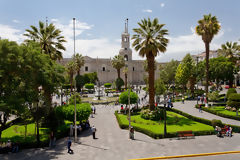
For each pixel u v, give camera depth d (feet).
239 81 219.61
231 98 91.91
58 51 89.10
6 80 54.39
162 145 59.00
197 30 116.37
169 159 50.21
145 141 62.80
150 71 91.40
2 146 55.88
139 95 190.60
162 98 152.56
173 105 123.24
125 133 72.28
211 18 112.27
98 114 111.55
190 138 65.00
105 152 54.19
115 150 55.57
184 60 180.14
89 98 182.09
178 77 165.68
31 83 60.18
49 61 73.41
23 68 56.29
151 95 91.61
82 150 55.83
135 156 51.29
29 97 58.03
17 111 55.06
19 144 57.00
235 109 97.96
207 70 115.34
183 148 56.44
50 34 85.15
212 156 51.78
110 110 124.06
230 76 143.84
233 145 58.59
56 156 51.60
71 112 71.72
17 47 54.85
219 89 187.21
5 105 50.31
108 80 357.20
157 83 115.96
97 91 239.09
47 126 72.54
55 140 64.69
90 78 298.15
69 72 202.49
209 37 112.47
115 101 152.97
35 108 61.31
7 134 68.64
